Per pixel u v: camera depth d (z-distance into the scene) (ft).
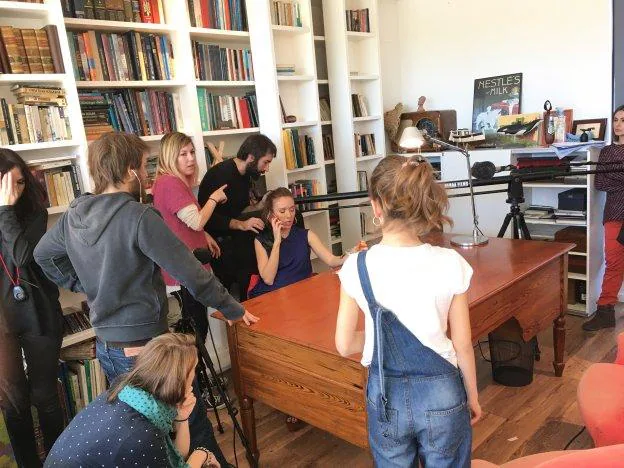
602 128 12.35
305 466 7.73
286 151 12.25
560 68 13.02
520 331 9.18
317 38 13.58
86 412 4.80
